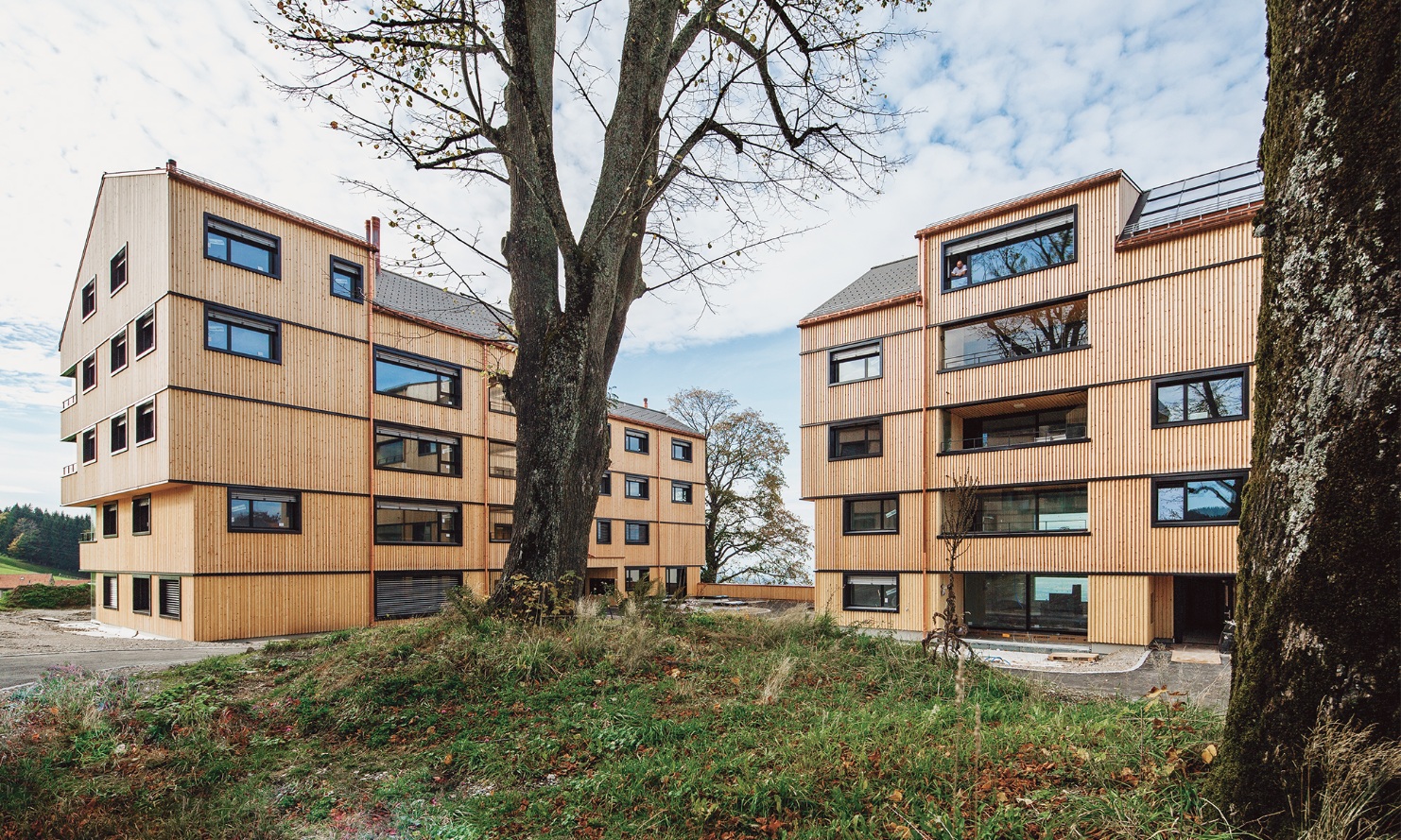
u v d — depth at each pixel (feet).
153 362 63.31
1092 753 13.48
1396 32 9.34
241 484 64.90
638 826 13.16
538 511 31.14
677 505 130.41
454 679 22.43
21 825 14.29
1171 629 62.59
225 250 66.08
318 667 25.05
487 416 89.97
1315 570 9.71
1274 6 11.26
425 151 33.96
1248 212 56.13
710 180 37.29
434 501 82.74
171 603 65.36
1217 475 56.80
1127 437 61.31
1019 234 69.51
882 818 12.07
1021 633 68.28
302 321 71.00
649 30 34.50
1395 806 8.76
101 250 75.36
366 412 76.23
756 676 23.62
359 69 31.37
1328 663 9.51
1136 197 68.54
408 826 14.33
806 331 84.38
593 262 32.60
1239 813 10.16
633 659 24.17
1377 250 9.32
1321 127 10.03
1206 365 57.82
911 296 74.59
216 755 18.31
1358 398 9.43
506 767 16.87
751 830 12.55
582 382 32.30
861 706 20.67
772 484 134.51
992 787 12.71
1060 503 66.74
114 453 69.87
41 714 20.67
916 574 72.59
